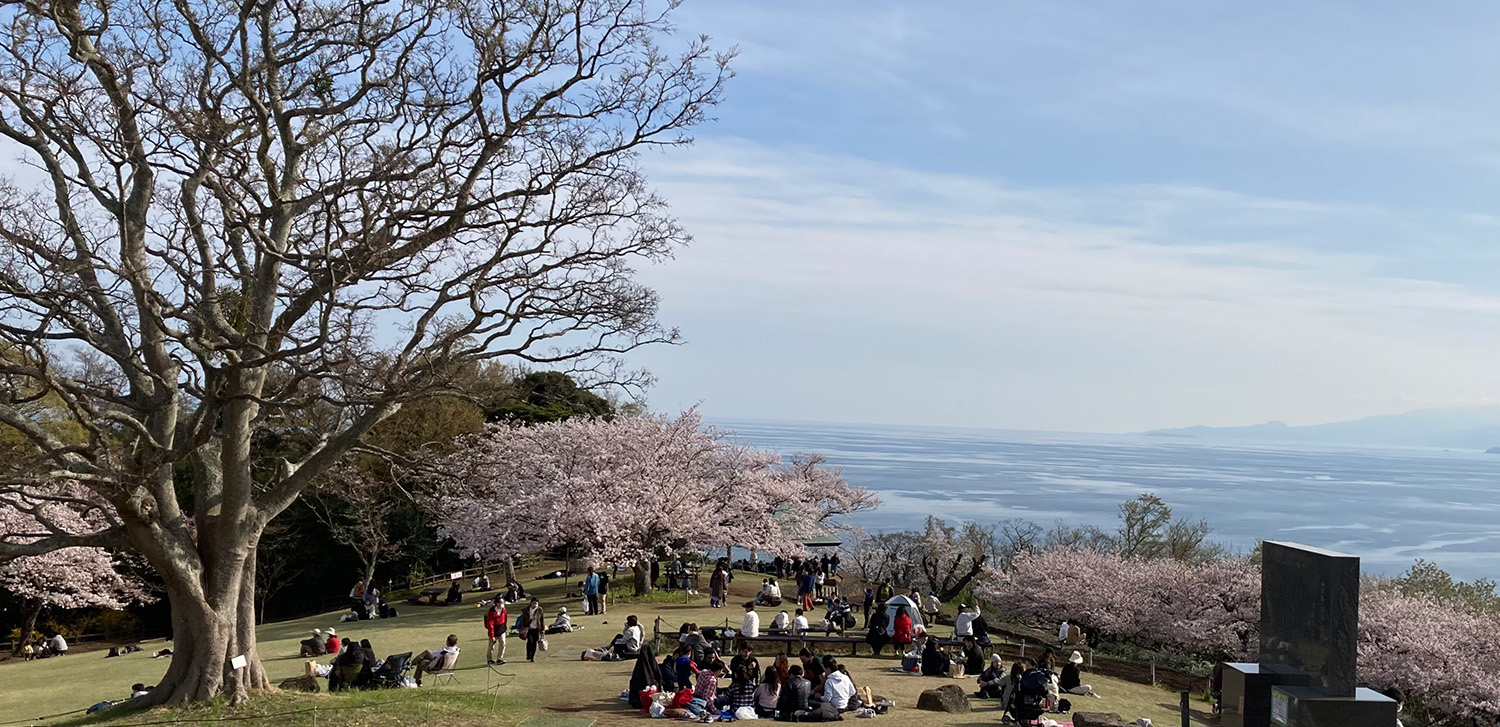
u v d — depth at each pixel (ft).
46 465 60.64
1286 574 53.11
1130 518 218.79
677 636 96.43
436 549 176.24
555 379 200.95
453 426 169.89
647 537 143.74
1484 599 169.37
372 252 60.39
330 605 177.17
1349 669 48.78
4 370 55.36
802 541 174.60
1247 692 52.95
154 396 64.49
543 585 167.53
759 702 69.56
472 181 63.72
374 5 65.21
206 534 66.03
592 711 68.95
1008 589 160.35
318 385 69.56
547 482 149.79
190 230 65.21
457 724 61.67
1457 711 118.21
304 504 172.76
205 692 63.52
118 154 60.70
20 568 138.62
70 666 113.80
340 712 62.34
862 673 86.84
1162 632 139.03
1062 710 74.59
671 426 164.35
